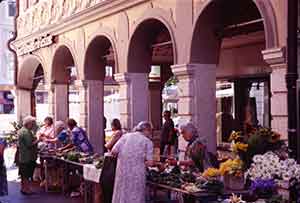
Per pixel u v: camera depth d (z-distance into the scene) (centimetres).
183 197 862
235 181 801
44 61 2070
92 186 1202
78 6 1716
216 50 1152
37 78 2383
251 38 1634
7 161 2145
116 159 1035
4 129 3281
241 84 1788
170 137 1656
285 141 837
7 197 1377
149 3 1309
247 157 775
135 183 962
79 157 1316
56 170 1463
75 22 1734
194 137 913
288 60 802
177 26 1189
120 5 1430
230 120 1830
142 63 1416
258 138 767
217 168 873
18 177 1745
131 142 970
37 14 2125
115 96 3012
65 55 1961
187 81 1156
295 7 803
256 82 1716
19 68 2392
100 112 1714
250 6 1106
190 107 1155
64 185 1412
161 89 2455
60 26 1864
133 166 963
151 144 980
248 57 1711
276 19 892
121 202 966
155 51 1998
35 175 1608
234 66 1777
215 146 1173
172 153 1648
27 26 2266
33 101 2462
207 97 1159
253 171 706
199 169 889
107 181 1038
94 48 1673
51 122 1638
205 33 1134
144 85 1423
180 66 1163
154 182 946
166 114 1688
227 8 1113
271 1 901
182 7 1168
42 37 2039
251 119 1730
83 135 1402
